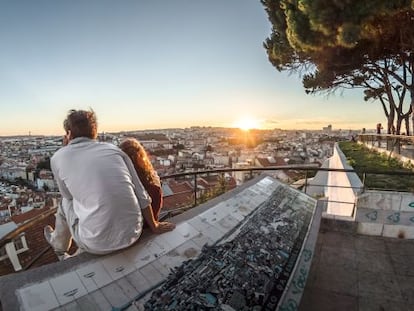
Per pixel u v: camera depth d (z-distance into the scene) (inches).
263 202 110.7
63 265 59.6
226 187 355.3
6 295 50.1
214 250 73.0
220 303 56.6
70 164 65.1
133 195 67.9
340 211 281.9
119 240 64.6
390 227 143.8
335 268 116.8
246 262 71.7
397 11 213.0
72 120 69.6
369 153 462.3
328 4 220.2
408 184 224.2
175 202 381.7
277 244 84.3
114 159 67.4
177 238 75.5
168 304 53.4
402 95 549.3
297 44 281.1
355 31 219.8
